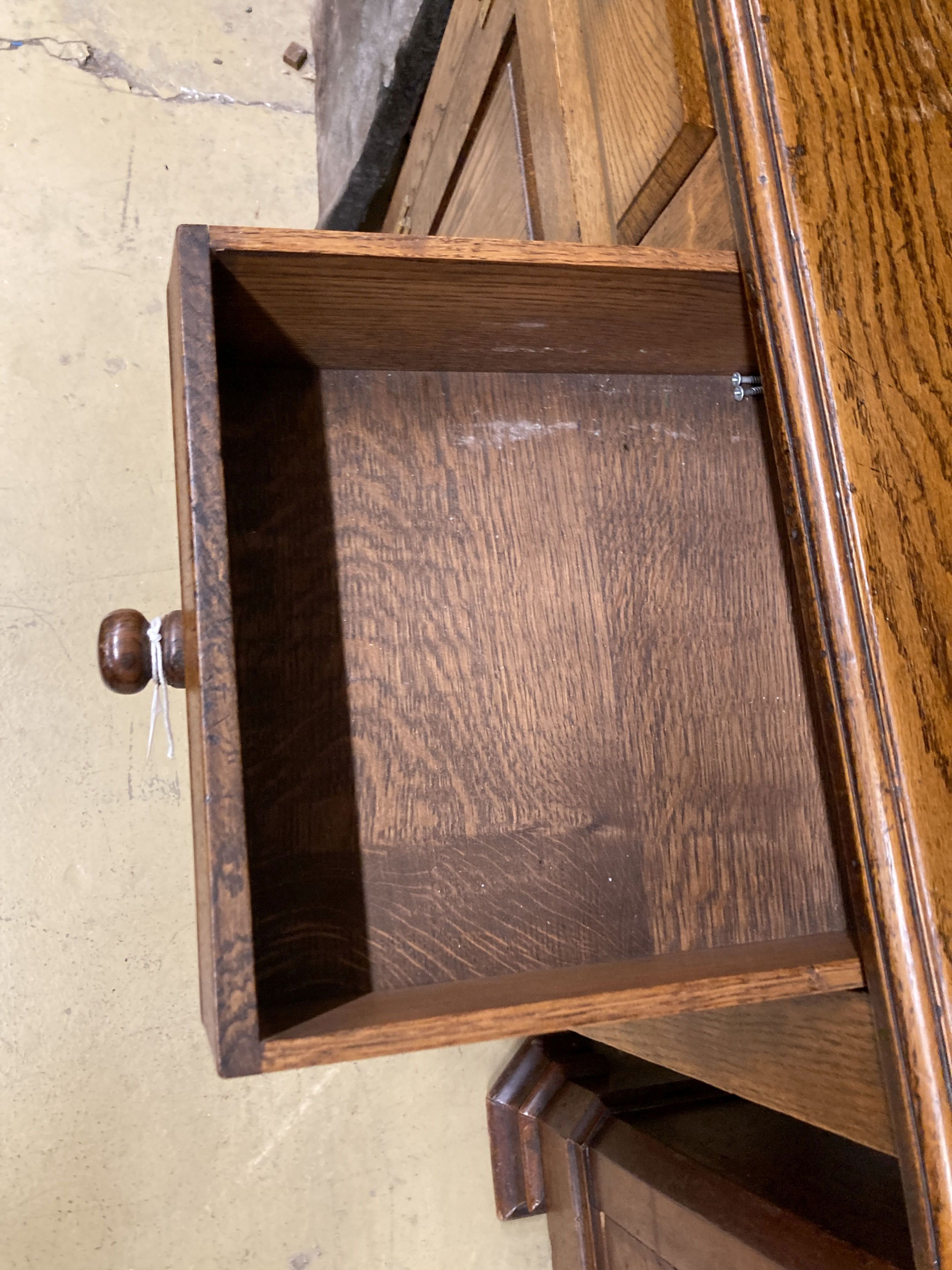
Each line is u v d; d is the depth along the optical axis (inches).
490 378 27.4
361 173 48.5
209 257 19.4
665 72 24.5
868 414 21.7
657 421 28.4
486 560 26.5
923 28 24.4
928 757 20.6
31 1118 42.4
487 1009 18.1
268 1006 22.9
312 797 24.3
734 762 27.3
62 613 47.1
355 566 25.6
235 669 18.5
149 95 55.1
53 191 51.8
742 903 26.5
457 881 24.8
